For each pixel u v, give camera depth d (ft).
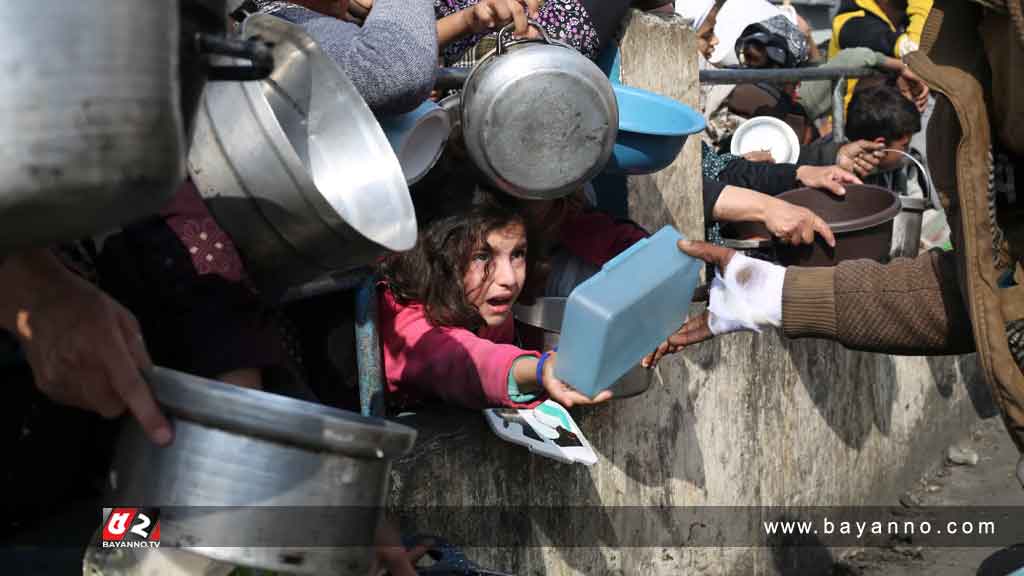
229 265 4.92
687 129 8.46
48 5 3.12
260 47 3.92
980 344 5.87
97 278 5.08
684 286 6.56
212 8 3.83
